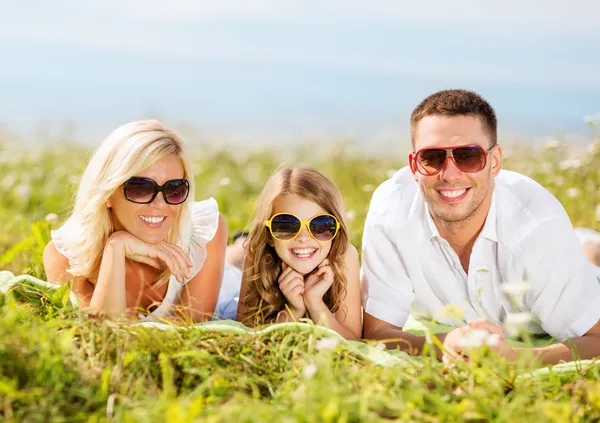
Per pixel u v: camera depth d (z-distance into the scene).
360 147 8.58
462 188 3.18
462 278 3.46
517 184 3.39
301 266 3.45
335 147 8.28
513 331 2.59
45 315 3.08
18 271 4.16
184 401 2.17
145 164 3.18
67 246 3.42
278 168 3.62
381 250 3.51
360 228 5.46
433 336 2.72
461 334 2.86
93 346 2.57
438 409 2.22
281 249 3.48
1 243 5.07
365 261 3.57
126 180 3.19
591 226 5.32
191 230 3.59
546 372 2.70
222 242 3.69
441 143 3.17
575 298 3.24
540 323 3.45
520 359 2.54
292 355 2.76
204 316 3.59
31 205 6.67
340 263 3.52
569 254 3.22
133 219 3.25
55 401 2.25
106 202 3.30
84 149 9.79
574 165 5.77
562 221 3.25
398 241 3.45
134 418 2.13
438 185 3.21
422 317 3.73
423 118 3.26
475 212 3.25
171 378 2.41
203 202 3.81
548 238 3.21
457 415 2.21
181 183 3.30
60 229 3.53
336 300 3.54
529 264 3.25
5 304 2.90
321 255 3.47
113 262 3.22
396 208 3.49
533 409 2.26
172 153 3.28
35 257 4.03
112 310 3.18
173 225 3.48
